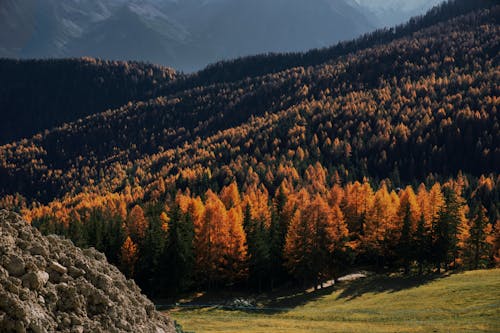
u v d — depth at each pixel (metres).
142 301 18.89
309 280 65.75
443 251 63.66
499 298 42.47
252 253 63.78
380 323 39.91
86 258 18.14
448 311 41.19
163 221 70.81
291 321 43.38
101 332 13.72
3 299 11.88
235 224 63.16
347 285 61.62
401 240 65.06
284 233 70.62
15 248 14.36
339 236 63.09
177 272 60.00
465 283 51.81
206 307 53.38
